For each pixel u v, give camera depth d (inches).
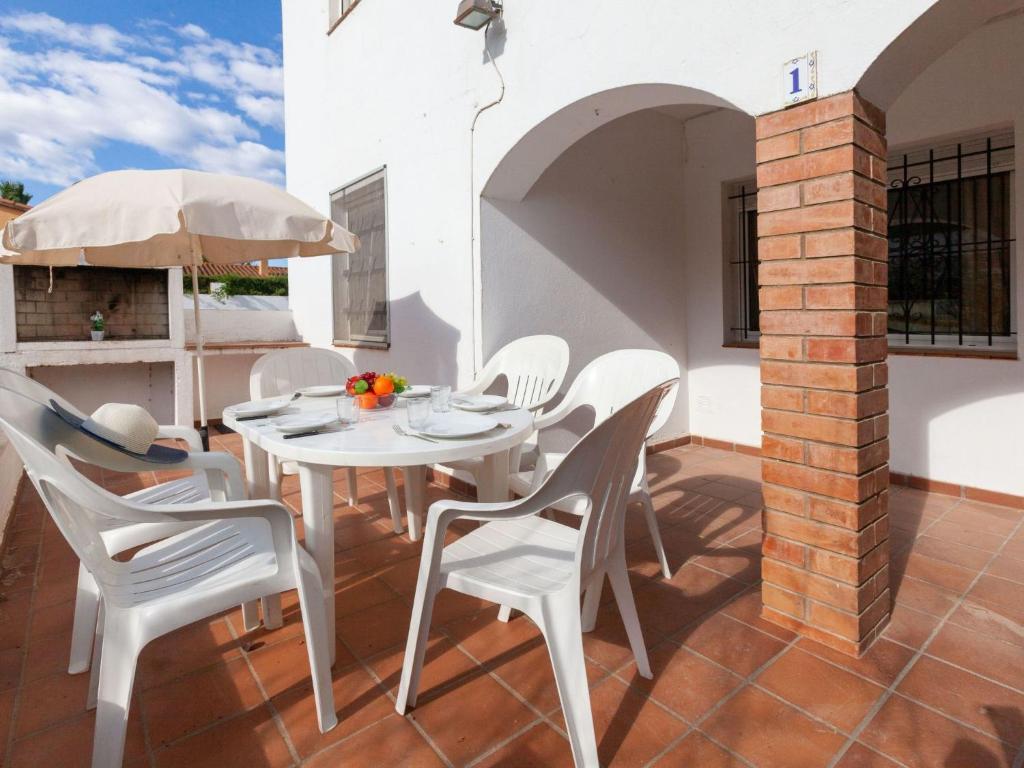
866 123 76.9
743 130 182.9
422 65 165.0
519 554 69.3
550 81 122.6
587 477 57.6
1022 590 96.1
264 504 59.9
